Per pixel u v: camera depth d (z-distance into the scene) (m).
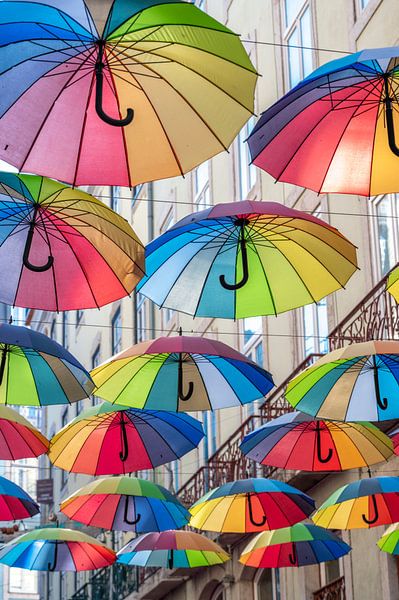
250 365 13.02
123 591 34.31
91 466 15.39
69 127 9.82
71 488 45.38
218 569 27.17
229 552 26.14
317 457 14.48
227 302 12.41
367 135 10.22
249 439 14.76
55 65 9.49
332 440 14.65
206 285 12.34
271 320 25.06
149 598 32.50
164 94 9.62
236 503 17.03
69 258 11.61
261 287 12.27
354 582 20.16
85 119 9.77
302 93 9.71
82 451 15.37
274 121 9.97
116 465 15.42
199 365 13.58
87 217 11.14
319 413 12.77
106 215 11.09
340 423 14.52
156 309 35.16
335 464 14.70
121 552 19.22
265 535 17.66
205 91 9.57
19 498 16.03
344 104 9.97
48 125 9.83
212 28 9.11
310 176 10.58
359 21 21.12
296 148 10.30
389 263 19.73
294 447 14.75
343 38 21.91
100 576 36.97
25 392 13.19
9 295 11.82
